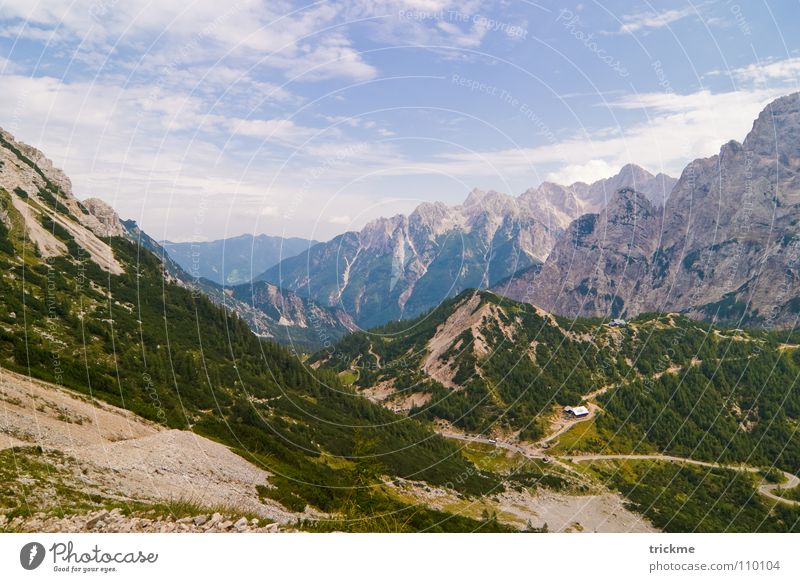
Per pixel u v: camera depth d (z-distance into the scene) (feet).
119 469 128.16
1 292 291.38
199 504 98.94
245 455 194.18
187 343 356.38
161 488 123.75
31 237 417.08
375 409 426.92
